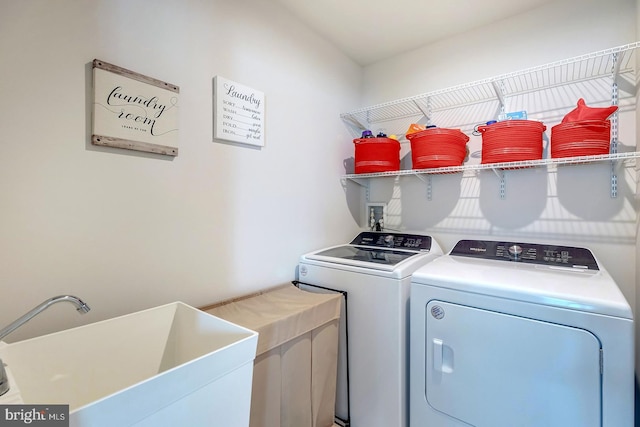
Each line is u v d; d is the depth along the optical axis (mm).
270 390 1228
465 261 1657
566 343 1077
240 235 1577
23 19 926
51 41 975
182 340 1120
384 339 1494
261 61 1670
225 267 1508
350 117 2311
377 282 1520
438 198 2164
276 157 1768
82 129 1040
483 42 1976
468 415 1277
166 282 1280
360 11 1833
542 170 1786
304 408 1391
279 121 1783
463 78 2045
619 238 1589
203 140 1403
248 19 1600
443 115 2158
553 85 1758
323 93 2115
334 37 2109
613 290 1118
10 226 912
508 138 1577
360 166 2070
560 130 1489
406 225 2311
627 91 1570
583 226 1676
